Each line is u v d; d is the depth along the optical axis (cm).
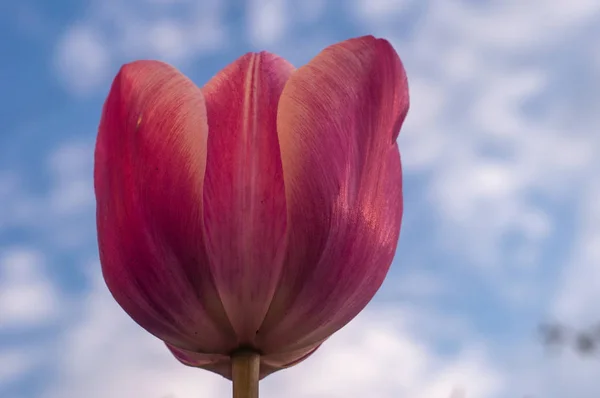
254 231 20
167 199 20
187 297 20
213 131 20
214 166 20
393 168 21
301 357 22
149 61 20
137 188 20
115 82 20
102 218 20
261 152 20
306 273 20
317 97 20
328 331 21
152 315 20
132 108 20
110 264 20
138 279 20
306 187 20
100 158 20
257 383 20
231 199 20
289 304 20
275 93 21
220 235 20
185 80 20
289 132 20
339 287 20
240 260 20
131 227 20
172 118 20
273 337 20
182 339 21
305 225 20
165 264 20
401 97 21
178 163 20
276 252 20
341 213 20
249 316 20
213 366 22
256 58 21
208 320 20
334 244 20
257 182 20
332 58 20
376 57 20
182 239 20
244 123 21
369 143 20
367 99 20
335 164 20
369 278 21
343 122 20
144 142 20
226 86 21
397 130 21
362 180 20
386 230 21
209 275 20
